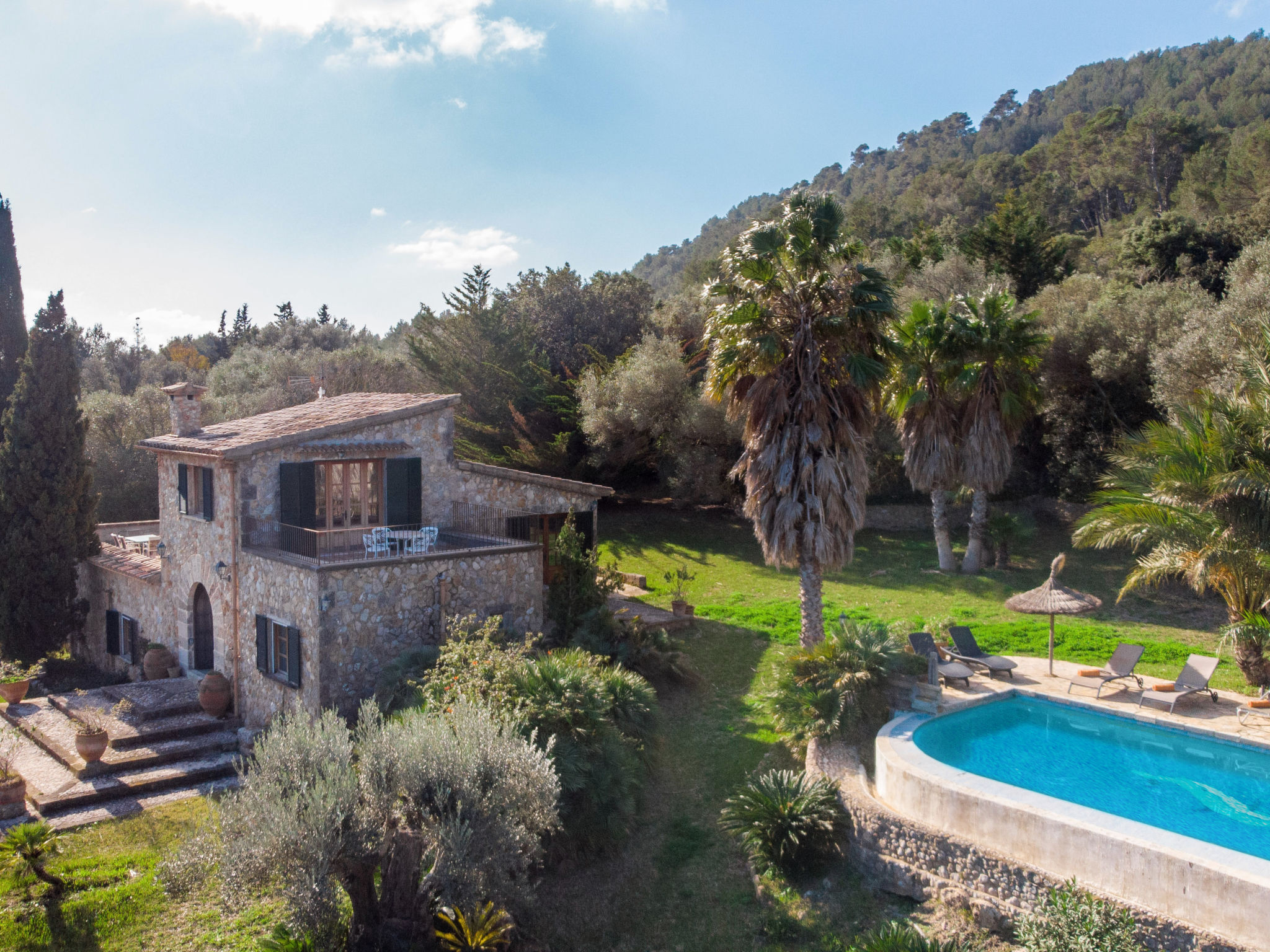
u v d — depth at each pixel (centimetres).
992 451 2634
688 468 3403
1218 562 1612
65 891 1181
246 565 1831
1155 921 941
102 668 2491
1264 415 1591
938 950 996
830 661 1620
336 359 5012
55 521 2386
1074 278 3716
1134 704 1580
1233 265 2955
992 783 1184
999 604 2427
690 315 4544
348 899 1152
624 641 1964
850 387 1702
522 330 4175
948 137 17088
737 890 1266
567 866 1324
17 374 2833
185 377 6888
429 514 2153
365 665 1681
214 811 1048
